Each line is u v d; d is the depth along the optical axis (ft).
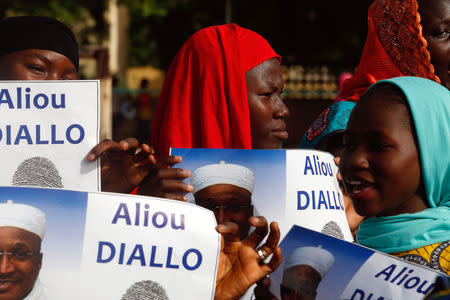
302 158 6.05
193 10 63.16
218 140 7.44
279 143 7.78
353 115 5.52
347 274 4.87
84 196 5.01
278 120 7.72
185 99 7.64
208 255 5.12
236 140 7.36
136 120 58.75
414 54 8.29
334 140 8.27
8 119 5.49
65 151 5.51
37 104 5.53
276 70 7.77
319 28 58.39
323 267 4.95
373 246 5.51
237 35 7.72
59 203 4.95
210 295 5.07
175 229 5.11
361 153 5.30
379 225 5.47
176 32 65.51
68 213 4.94
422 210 5.39
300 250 5.05
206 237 5.15
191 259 5.09
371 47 8.90
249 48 7.66
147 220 5.08
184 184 5.86
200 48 7.72
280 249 5.08
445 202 5.49
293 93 59.77
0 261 4.76
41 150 5.49
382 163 5.18
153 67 81.87
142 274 4.98
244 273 5.15
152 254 5.02
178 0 61.62
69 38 7.26
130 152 6.24
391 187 5.21
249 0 58.49
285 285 5.06
